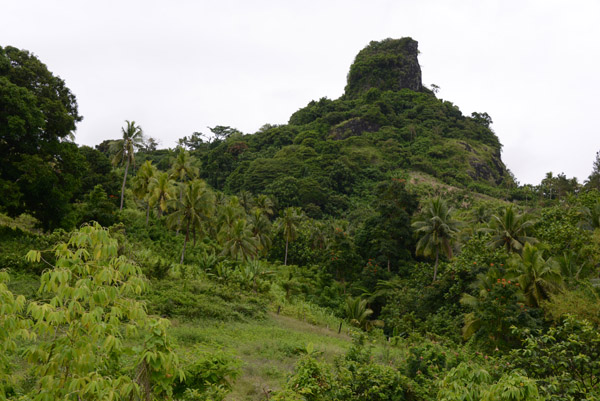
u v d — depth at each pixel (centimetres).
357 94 18300
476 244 3425
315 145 13688
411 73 18650
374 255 4981
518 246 3372
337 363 1188
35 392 415
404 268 4794
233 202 5972
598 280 2773
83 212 3353
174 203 4172
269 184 11281
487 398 544
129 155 4969
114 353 445
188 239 4950
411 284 4097
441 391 655
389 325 3503
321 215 10038
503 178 15050
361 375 1034
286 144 15200
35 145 2984
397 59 18538
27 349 393
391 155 13488
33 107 2862
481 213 5644
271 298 3522
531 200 11662
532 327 2145
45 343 395
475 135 16362
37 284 2125
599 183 5328
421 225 4178
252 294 3394
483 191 12625
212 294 2898
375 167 12700
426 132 15438
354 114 15712
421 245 4147
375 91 16912
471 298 2623
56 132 3180
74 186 3209
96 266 401
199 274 3497
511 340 2286
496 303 2234
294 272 5041
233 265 4384
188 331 1891
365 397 988
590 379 805
